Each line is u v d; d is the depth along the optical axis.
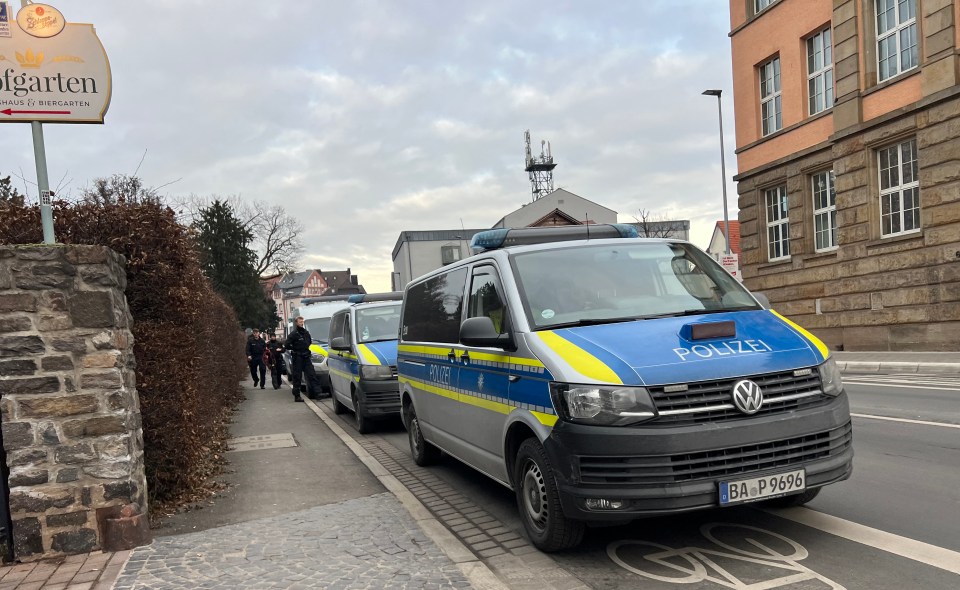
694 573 3.91
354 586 3.81
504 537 4.85
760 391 3.80
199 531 5.01
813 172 21.09
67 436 4.52
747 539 4.38
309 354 16.02
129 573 4.12
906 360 15.32
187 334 6.15
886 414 8.76
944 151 16.23
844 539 4.29
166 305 5.77
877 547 4.12
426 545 4.49
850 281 19.34
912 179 17.64
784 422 3.80
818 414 3.90
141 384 5.55
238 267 54.03
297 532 4.87
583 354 4.02
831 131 20.11
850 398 10.61
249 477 6.96
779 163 22.19
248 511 5.57
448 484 6.66
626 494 3.67
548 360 4.12
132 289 5.56
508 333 4.64
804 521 4.66
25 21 4.86
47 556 4.45
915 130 17.05
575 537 4.16
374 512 5.36
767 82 23.42
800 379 3.95
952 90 15.83
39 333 4.48
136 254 5.48
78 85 4.96
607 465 3.71
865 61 18.67
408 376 7.47
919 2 16.92
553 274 4.95
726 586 3.71
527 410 4.30
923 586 3.57
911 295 17.33
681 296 4.87
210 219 53.34
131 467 4.63
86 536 4.52
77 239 5.30
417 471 7.31
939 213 16.44
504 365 4.69
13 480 4.43
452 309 6.09
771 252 23.61
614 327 4.34
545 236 6.03
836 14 19.39
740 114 24.42
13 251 4.44
